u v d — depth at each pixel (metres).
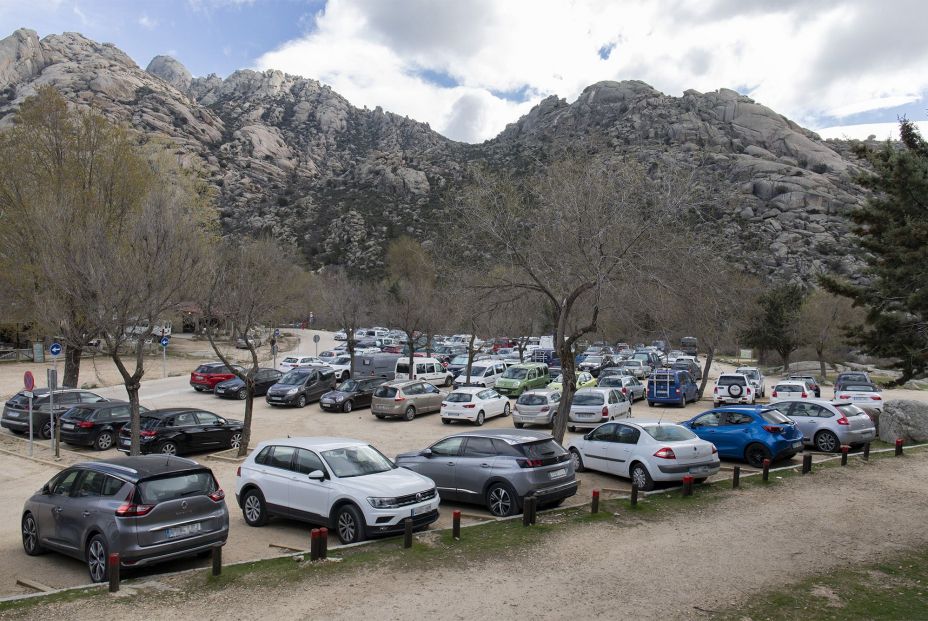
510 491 11.39
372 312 53.03
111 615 6.77
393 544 9.57
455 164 129.62
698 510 11.72
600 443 14.87
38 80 143.62
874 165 13.05
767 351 62.38
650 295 14.30
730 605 7.20
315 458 10.84
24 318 31.53
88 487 9.16
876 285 12.75
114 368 44.34
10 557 9.99
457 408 25.05
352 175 140.25
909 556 9.14
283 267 33.28
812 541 9.85
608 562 8.71
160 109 152.25
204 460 18.19
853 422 18.30
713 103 109.94
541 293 16.77
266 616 6.72
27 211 27.34
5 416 22.39
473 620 6.64
